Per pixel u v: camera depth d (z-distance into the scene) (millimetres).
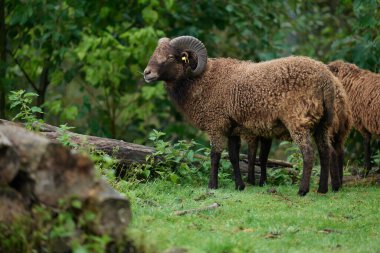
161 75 31094
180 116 48938
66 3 41438
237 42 52562
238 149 30734
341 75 34938
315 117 27828
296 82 27656
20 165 16469
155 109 50062
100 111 48688
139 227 21109
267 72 28406
